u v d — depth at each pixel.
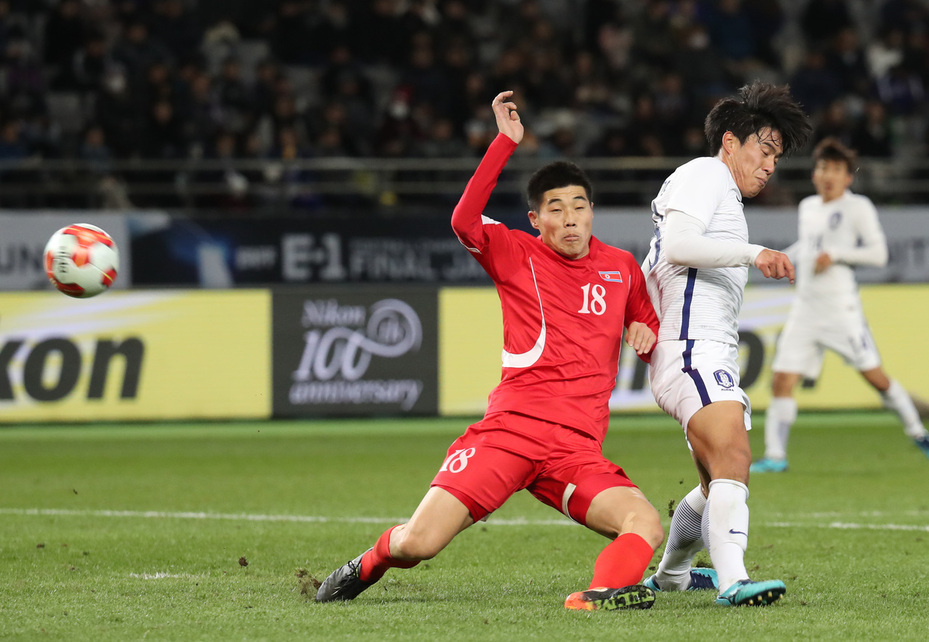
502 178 65.88
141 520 27.70
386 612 16.53
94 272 20.03
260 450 44.16
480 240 17.19
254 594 18.31
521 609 16.69
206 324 52.62
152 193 65.06
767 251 16.38
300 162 62.12
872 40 86.44
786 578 19.94
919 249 60.47
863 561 21.92
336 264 59.19
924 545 23.88
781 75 78.75
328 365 52.72
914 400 43.25
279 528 26.38
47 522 27.39
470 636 14.70
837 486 33.31
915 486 33.31
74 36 69.75
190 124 65.62
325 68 75.00
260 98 68.25
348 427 52.91
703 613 16.19
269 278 59.12
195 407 52.47
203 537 25.06
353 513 28.86
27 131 64.94
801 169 68.56
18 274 57.62
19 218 57.56
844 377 54.56
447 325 53.22
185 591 18.62
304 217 59.06
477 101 70.44
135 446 45.94
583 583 19.64
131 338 52.31
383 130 66.69
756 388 53.84
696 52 74.88
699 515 17.94
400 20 75.25
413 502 30.78
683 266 17.39
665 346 17.64
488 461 16.69
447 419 55.38
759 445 44.91
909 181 68.88
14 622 15.95
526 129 70.25
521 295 17.33
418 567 21.44
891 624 15.56
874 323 54.84
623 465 37.78
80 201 63.28
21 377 51.44
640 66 74.69
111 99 65.06
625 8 79.94
